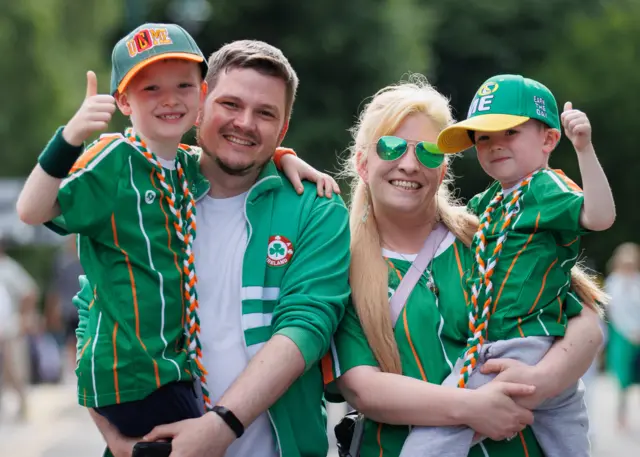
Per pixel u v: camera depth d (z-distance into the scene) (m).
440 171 5.47
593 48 45.72
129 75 4.74
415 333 5.23
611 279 17.52
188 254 4.89
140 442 4.70
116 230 4.75
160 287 4.78
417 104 5.31
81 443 14.84
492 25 45.22
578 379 5.24
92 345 4.73
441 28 43.97
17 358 17.58
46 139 32.41
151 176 4.84
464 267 5.39
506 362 5.07
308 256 5.13
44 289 35.28
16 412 18.28
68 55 32.75
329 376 5.28
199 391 4.90
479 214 5.53
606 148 44.75
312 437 5.20
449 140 5.24
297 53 32.88
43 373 20.48
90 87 4.61
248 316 5.06
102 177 4.70
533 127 5.22
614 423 17.81
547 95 5.28
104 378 4.70
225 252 5.16
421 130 5.32
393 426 5.24
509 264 5.17
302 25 33.31
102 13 33.09
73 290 22.67
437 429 5.05
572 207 4.95
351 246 5.44
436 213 5.56
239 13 33.62
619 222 44.44
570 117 4.85
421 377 5.19
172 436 4.72
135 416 4.76
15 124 32.19
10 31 31.50
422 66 36.16
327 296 5.04
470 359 5.11
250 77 5.06
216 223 5.22
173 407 4.77
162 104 4.80
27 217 4.61
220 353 5.04
